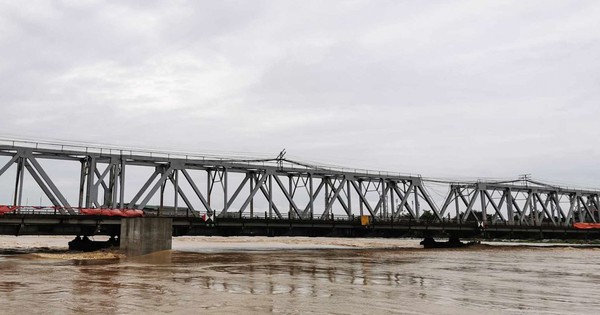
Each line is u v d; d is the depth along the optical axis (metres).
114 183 55.28
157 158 57.78
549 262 44.69
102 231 53.62
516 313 16.97
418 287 23.97
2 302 18.50
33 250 55.34
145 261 40.38
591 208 114.38
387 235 72.31
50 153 52.47
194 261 40.88
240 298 19.70
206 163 60.59
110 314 16.17
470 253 60.22
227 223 57.78
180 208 61.06
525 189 93.19
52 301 18.75
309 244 96.25
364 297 20.28
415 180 78.50
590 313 17.09
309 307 17.72
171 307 17.53
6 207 47.03
